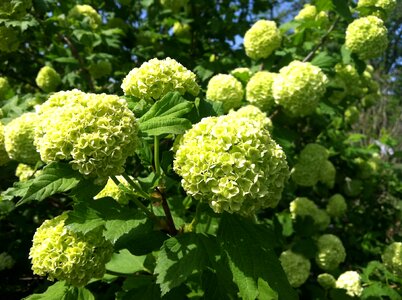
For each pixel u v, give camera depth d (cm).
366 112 141
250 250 23
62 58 57
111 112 22
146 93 26
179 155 23
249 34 51
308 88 43
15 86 69
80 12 59
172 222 26
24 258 47
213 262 23
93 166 21
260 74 48
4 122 42
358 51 49
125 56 69
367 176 74
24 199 20
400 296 46
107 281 33
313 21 53
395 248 48
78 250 24
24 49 62
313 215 54
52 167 21
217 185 22
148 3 66
